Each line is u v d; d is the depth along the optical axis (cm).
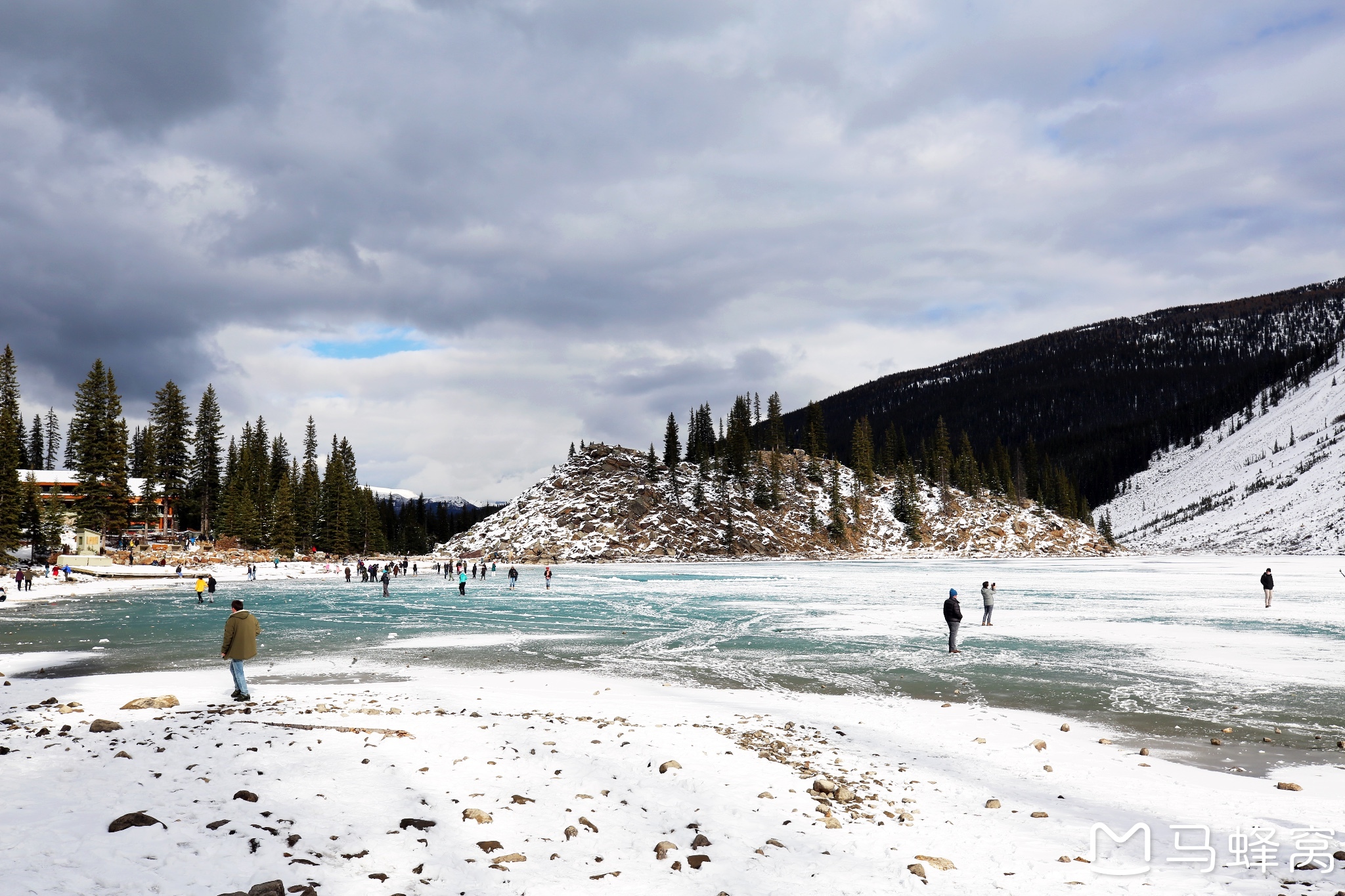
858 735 1408
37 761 901
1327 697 1853
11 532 7631
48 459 14350
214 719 1252
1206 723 1577
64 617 4006
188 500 11438
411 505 18312
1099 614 4009
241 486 11825
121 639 2991
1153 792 1050
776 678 2158
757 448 19712
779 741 1262
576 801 870
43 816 696
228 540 10925
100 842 635
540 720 1339
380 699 1634
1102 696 1872
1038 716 1633
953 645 2664
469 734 1166
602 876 655
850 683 2072
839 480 18412
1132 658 2511
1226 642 2867
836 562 13875
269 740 1051
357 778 890
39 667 2281
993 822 884
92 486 9031
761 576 8862
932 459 19625
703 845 749
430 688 1842
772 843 765
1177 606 4519
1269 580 4341
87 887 548
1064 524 19188
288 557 10775
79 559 7806
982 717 1602
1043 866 738
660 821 829
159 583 7219
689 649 2777
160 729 1142
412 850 682
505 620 3922
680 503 16012
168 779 841
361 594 6028
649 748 1127
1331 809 966
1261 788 1088
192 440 11138
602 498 16012
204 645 2803
